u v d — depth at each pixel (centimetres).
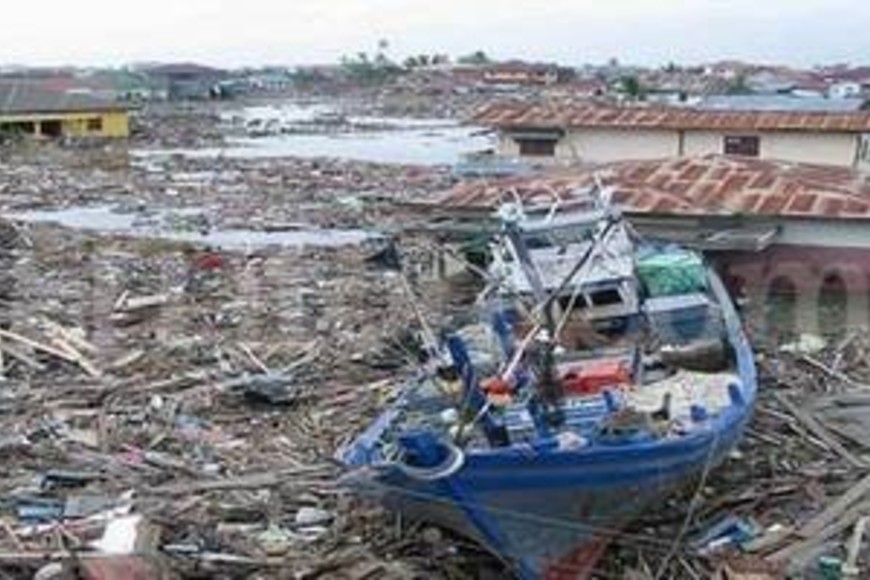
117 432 2289
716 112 4531
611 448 1620
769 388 2475
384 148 9838
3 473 2072
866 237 2998
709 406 1905
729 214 3062
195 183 6981
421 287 3269
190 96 16562
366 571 1694
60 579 1603
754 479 1998
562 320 2081
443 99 16475
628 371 1988
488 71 18362
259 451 2194
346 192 6391
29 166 7694
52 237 4734
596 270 2255
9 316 3219
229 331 3116
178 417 2391
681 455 1703
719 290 2558
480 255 3116
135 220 5603
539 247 2300
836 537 1783
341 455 1797
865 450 2136
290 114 14700
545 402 1766
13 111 9175
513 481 1580
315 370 2714
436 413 1803
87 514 1880
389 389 2514
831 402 2397
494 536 1620
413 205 4125
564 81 14775
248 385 2531
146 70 19238
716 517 1867
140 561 1658
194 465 2116
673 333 2311
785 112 4484
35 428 2309
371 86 19725
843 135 4184
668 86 11194
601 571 1720
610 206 2466
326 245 4597
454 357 1889
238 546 1781
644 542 1772
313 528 1847
